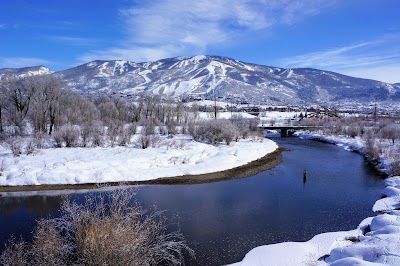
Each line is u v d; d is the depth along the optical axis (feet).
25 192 107.34
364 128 295.69
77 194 104.58
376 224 71.00
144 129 215.10
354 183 124.77
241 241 71.20
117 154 146.30
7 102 192.85
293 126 336.49
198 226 79.36
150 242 48.70
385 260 50.11
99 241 36.27
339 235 70.18
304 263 57.62
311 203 98.78
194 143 184.75
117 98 328.70
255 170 147.23
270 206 95.86
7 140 152.25
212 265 60.70
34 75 200.44
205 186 119.55
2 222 81.41
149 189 114.21
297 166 158.40
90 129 175.42
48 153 144.25
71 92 238.89
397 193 101.09
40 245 38.65
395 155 154.61
